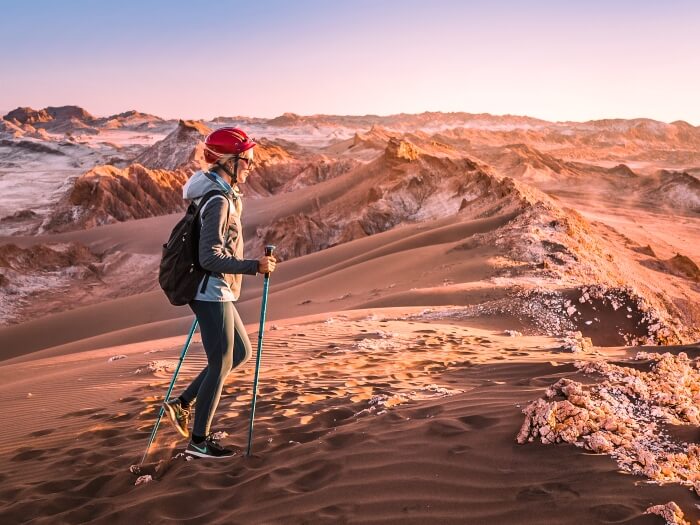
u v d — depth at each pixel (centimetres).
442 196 12744
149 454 505
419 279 3422
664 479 324
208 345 467
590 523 294
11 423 746
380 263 4269
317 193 15525
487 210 6544
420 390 673
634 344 1475
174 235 462
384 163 15312
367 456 419
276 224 12419
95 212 17962
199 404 475
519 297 1694
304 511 356
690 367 646
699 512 290
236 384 784
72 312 5834
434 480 369
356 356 1002
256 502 380
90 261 12250
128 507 395
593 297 1603
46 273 11325
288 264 6725
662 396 482
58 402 853
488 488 350
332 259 6569
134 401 754
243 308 3838
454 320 1628
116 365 1176
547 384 566
